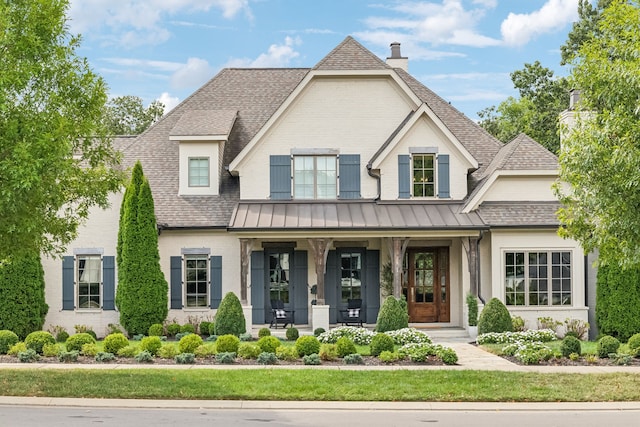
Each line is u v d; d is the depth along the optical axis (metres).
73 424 12.15
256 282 27.48
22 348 19.42
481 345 22.67
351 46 28.72
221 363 18.36
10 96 14.62
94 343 20.20
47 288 26.59
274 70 33.22
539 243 26.33
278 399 14.32
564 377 16.19
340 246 28.00
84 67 15.66
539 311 26.19
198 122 29.17
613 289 24.98
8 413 13.07
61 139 14.18
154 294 25.34
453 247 27.91
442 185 27.66
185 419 12.68
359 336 22.61
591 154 15.45
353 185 28.11
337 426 12.20
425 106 27.38
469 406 13.91
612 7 15.98
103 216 26.67
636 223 15.03
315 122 28.22
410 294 28.14
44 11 14.84
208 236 27.45
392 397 14.37
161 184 28.86
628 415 13.34
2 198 13.63
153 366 17.72
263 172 28.05
